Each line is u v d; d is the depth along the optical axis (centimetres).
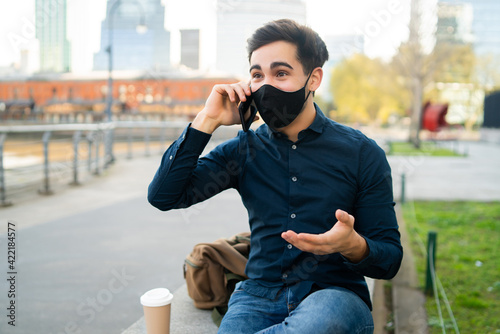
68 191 814
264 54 154
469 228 614
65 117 3334
